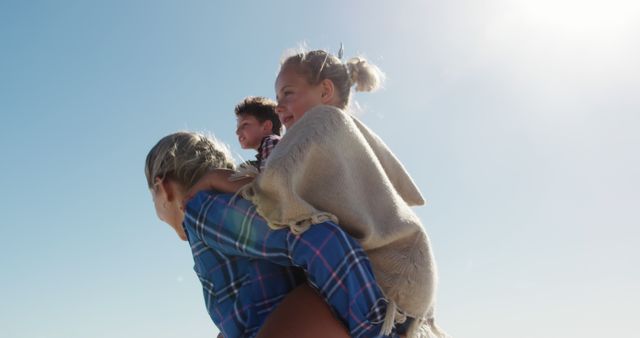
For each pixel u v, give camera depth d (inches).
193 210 93.9
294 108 130.5
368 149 94.0
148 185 104.7
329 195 88.0
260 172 92.1
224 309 91.8
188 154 101.1
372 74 134.0
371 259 89.5
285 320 82.5
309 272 84.0
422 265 89.0
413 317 89.1
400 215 90.5
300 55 134.0
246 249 88.4
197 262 96.3
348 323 82.6
